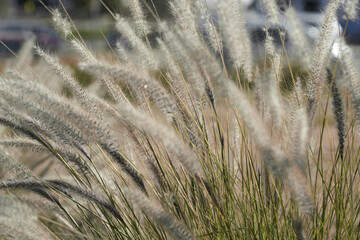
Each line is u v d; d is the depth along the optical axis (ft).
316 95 4.69
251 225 4.73
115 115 4.66
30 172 4.75
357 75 4.45
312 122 4.71
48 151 4.70
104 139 4.41
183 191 4.83
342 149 4.64
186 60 4.51
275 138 4.60
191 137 4.74
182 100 4.78
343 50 4.48
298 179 3.86
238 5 4.80
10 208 4.52
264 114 4.84
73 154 4.66
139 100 4.82
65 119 4.41
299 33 4.72
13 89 4.37
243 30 4.77
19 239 4.39
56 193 4.69
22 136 4.73
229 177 4.83
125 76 4.16
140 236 4.69
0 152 4.69
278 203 4.73
